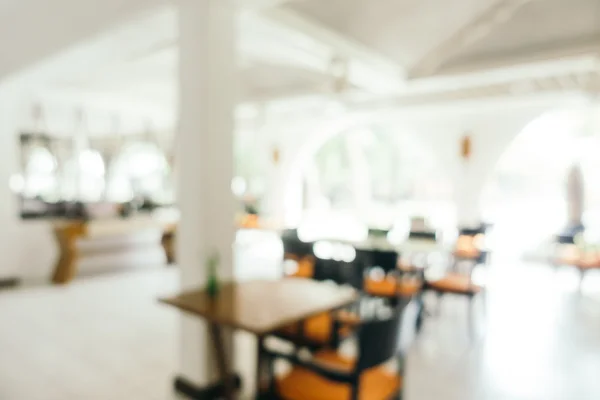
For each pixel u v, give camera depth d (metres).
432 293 5.77
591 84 5.63
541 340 4.12
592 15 4.02
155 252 7.20
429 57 5.18
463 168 7.63
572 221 7.29
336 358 2.42
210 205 2.95
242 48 4.46
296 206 9.97
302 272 3.85
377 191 10.50
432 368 3.49
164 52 4.66
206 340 2.90
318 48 4.25
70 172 7.96
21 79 5.22
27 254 6.07
